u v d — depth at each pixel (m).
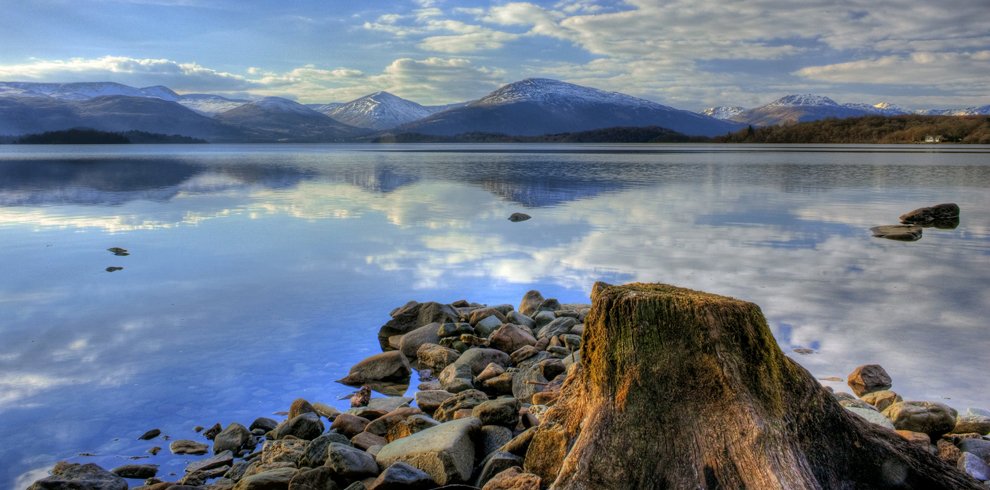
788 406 4.90
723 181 51.97
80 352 11.67
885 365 10.42
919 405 7.46
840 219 28.61
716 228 25.94
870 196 39.34
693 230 25.41
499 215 30.89
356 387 10.12
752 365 4.87
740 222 27.73
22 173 63.91
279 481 6.24
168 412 9.15
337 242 23.50
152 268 19.14
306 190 46.09
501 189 45.88
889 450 4.99
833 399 5.12
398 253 21.19
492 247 22.09
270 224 28.33
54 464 7.61
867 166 74.38
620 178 56.19
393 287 16.58
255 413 9.15
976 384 9.58
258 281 17.36
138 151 162.88
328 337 12.62
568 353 10.59
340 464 6.15
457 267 18.92
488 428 6.97
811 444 4.87
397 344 12.08
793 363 5.16
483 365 10.56
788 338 11.87
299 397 9.70
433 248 22.05
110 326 13.30
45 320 13.74
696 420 4.78
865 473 4.89
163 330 13.02
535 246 22.12
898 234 23.47
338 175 63.19
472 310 13.73
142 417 8.97
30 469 7.51
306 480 6.14
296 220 29.59
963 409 8.63
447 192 43.94
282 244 23.17
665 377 4.92
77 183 51.56
